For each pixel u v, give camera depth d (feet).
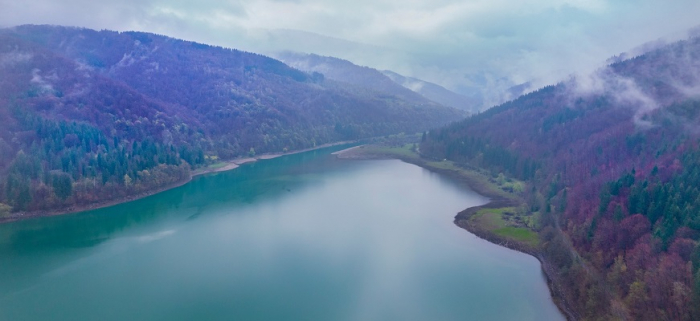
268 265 370.12
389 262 377.30
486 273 357.41
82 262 377.71
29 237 440.86
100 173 584.40
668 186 348.38
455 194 616.80
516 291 327.67
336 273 356.18
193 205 558.15
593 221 357.82
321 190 640.99
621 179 399.44
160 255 391.86
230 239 432.25
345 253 396.98
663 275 261.44
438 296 320.50
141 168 630.33
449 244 421.18
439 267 368.89
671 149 459.32
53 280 343.05
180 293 322.75
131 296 318.04
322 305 306.96
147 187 615.98
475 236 442.50
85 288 329.72
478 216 497.46
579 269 326.44
